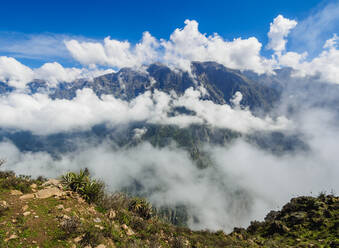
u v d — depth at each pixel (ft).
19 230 17.74
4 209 20.22
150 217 35.99
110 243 20.52
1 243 15.70
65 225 19.71
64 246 17.44
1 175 30.17
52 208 22.86
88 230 20.25
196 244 32.17
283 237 49.08
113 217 26.53
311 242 41.16
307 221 53.16
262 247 41.22
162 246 25.79
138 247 21.15
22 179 30.42
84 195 27.84
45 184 30.99
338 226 44.93
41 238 17.56
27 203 22.75
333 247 36.42
